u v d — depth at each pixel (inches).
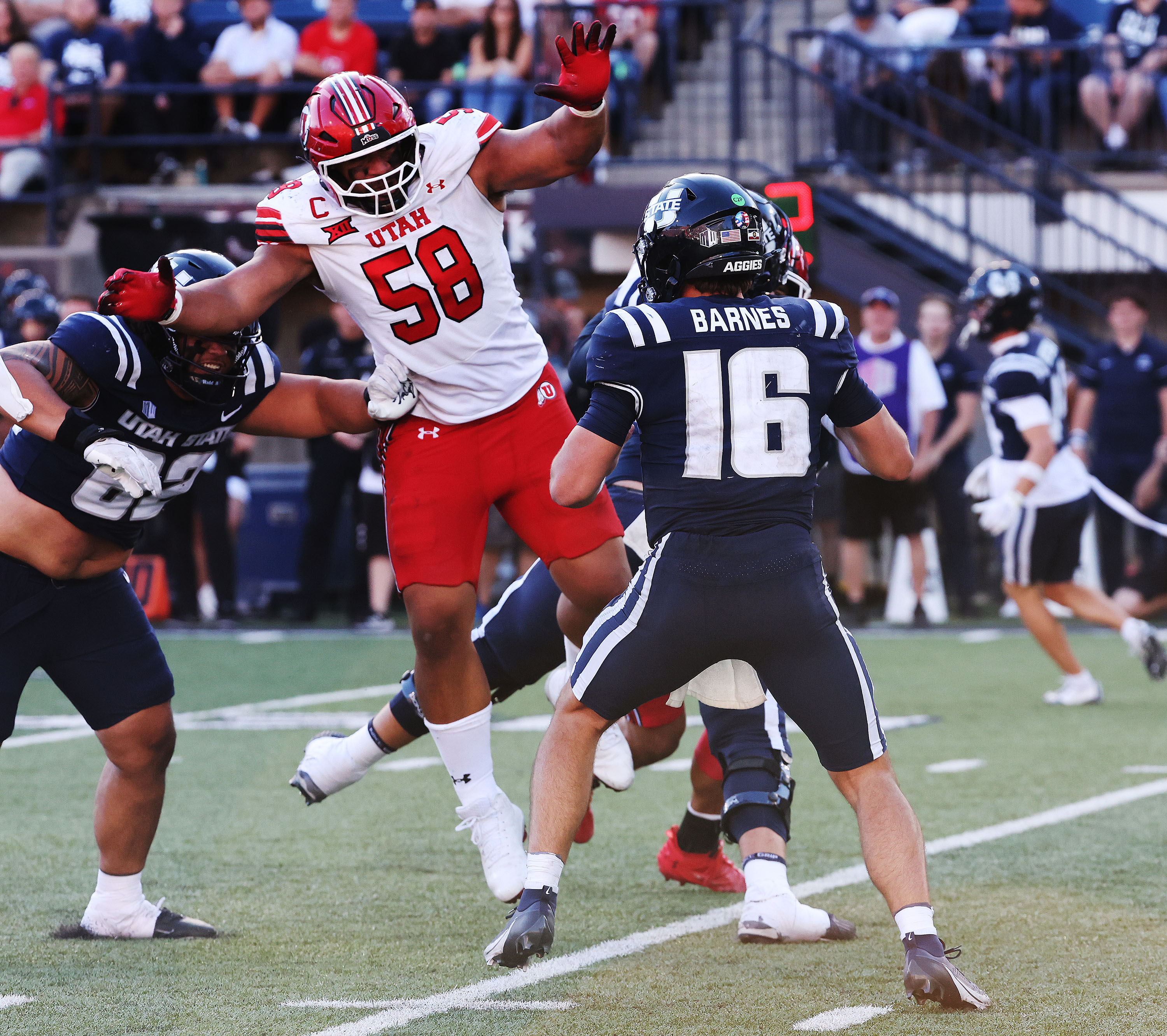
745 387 483.8
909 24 1937.7
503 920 591.5
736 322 489.7
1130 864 658.2
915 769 879.7
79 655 557.9
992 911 589.9
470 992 499.2
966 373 1547.7
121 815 567.5
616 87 1904.5
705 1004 484.7
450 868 677.3
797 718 491.2
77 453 505.0
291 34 2026.3
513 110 1883.6
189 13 2091.5
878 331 1508.4
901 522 1551.4
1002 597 1724.9
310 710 1126.4
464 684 585.6
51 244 1983.3
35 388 504.1
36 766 930.1
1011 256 1822.1
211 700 1173.1
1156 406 1503.4
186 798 832.9
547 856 486.9
